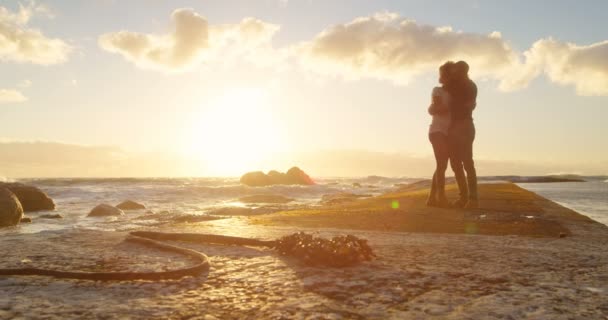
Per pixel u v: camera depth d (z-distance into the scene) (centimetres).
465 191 701
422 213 596
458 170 702
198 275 199
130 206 1622
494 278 194
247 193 2866
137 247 282
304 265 222
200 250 271
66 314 142
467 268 214
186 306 152
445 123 700
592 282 186
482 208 683
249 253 258
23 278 193
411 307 150
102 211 1374
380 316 141
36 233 353
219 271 207
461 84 689
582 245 305
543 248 285
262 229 400
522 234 386
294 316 141
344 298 162
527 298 161
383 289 174
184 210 1455
